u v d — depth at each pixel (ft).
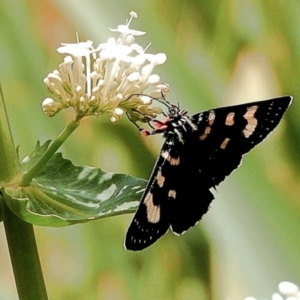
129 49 1.98
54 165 2.01
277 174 2.47
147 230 1.94
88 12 2.53
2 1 2.63
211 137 1.97
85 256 2.79
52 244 2.79
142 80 1.99
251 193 2.43
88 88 1.96
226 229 2.44
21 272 1.98
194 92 2.50
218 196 2.44
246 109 1.96
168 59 2.50
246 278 2.45
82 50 1.97
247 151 1.96
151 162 2.69
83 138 2.70
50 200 1.98
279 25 2.54
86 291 2.79
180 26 2.57
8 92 2.70
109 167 2.72
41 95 2.70
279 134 2.48
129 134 2.68
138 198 1.99
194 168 1.96
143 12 2.54
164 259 2.70
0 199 1.97
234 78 2.60
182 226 1.96
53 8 2.60
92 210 1.98
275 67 2.57
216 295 2.55
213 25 2.59
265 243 2.41
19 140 2.72
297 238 2.39
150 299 2.74
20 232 1.97
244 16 2.59
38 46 2.67
